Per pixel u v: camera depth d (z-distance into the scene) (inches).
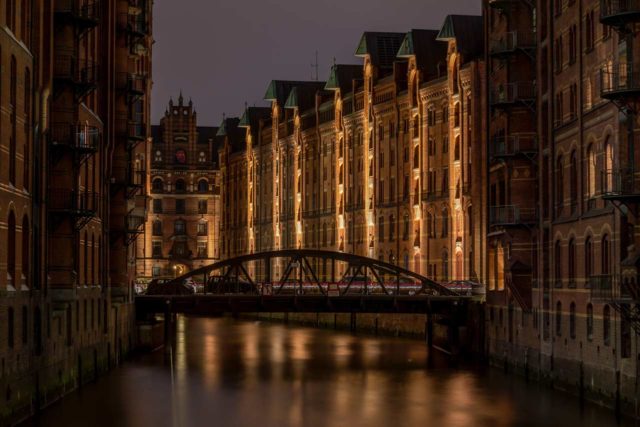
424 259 4028.1
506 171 2623.0
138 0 3152.1
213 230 7086.6
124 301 2837.1
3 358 1678.2
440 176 3924.7
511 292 2598.4
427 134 4030.5
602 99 2038.6
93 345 2469.2
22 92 1830.7
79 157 2114.9
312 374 2696.9
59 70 2089.1
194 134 7096.5
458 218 3774.6
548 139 2402.8
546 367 2383.1
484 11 2874.0
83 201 2235.5
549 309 2370.8
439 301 3139.8
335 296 3132.4
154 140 7091.5
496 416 2010.3
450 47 3786.9
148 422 1952.5
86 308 2374.5
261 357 3129.9
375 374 2687.0
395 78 4298.7
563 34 2316.7
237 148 6722.4
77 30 2146.9
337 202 4923.7
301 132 5393.7
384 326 4077.3
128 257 2955.2
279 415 2064.5
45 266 1985.7
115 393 2273.6
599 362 2039.9
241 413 2082.9
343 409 2134.6
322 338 3892.7
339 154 4921.3
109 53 2610.7
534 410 2052.2
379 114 4463.6
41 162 1959.9
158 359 3002.0
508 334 2682.1
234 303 3179.1
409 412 2085.4
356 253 4722.0
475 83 3572.8
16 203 1781.5
